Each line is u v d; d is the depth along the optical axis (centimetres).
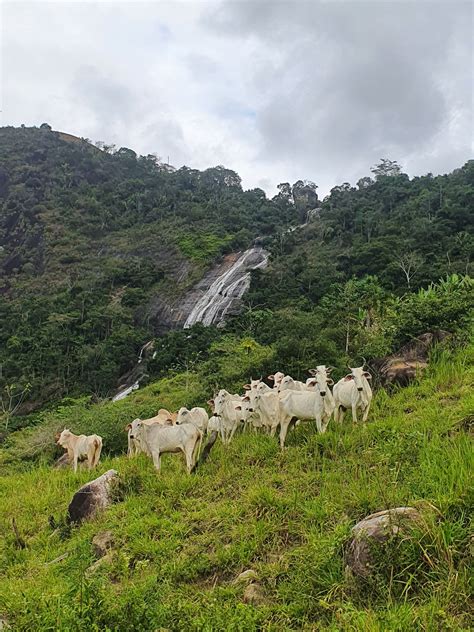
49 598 519
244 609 456
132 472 938
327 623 442
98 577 537
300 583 493
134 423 980
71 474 1264
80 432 2055
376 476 654
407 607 411
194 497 795
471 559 441
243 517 664
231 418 1078
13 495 1203
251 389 1086
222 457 923
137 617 412
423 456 658
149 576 564
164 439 940
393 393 1147
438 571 440
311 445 846
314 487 688
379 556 463
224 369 2175
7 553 827
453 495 512
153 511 786
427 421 821
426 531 468
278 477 745
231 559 584
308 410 896
